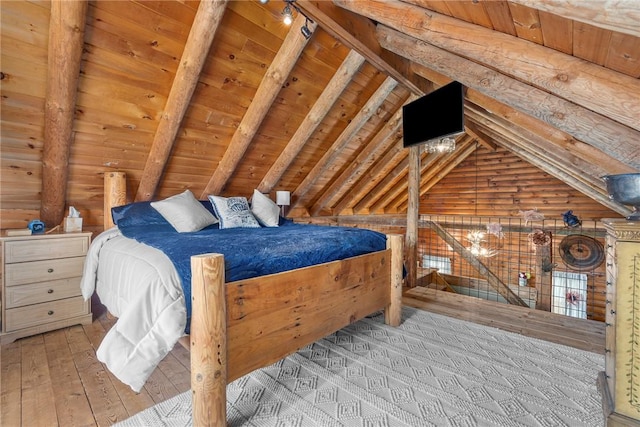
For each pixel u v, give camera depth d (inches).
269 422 58.8
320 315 78.3
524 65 60.9
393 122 171.2
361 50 101.9
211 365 54.4
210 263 54.4
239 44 103.3
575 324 107.0
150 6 83.4
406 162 208.4
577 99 55.9
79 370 76.1
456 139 228.2
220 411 55.4
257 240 80.5
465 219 171.6
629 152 59.3
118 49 88.0
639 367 49.6
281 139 151.2
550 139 90.8
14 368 76.7
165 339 55.5
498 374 74.9
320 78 130.3
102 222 128.7
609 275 57.7
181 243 73.1
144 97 102.4
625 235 50.9
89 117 97.7
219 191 153.8
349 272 87.4
